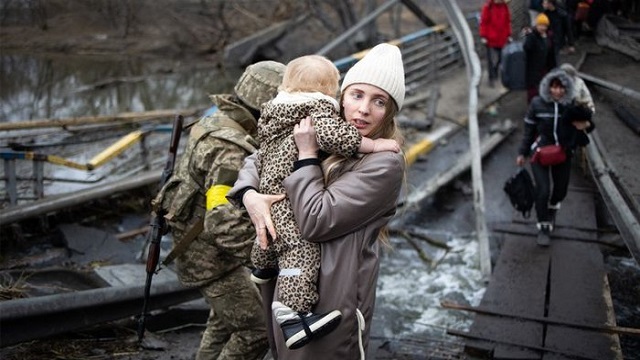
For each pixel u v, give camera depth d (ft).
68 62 70.28
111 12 78.07
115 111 51.24
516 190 21.08
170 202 10.80
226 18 79.30
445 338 16.75
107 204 22.26
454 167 27.07
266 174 7.60
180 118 12.01
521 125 32.58
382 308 18.33
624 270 20.08
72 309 13.06
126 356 13.75
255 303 10.80
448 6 39.86
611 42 27.14
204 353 11.51
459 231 23.53
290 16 78.13
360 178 7.20
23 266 17.93
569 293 17.85
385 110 7.48
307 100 7.39
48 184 25.32
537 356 14.85
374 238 7.59
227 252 9.96
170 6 78.89
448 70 43.09
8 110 50.52
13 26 78.89
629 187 19.12
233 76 67.31
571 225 22.30
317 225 7.10
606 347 15.11
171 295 15.31
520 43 31.63
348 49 65.72
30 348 13.46
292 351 7.54
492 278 18.76
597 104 24.97
